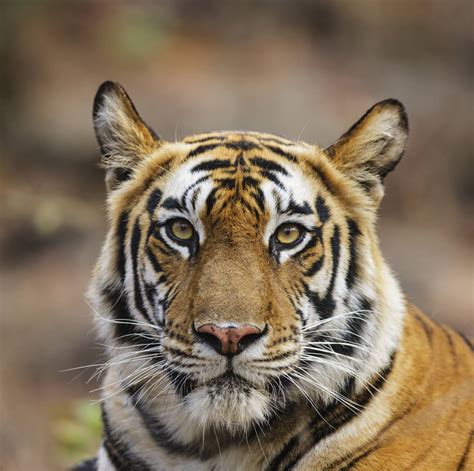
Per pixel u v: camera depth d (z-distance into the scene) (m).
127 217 7.74
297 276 7.30
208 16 30.22
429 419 7.36
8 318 20.05
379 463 7.22
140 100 25.22
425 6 29.62
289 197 7.34
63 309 20.20
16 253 22.06
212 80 26.44
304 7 30.11
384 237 22.41
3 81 25.62
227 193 7.27
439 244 22.31
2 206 18.81
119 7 30.03
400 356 7.54
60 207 13.53
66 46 28.16
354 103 25.73
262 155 7.56
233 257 7.10
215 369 6.93
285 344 7.08
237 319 6.84
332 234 7.50
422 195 23.92
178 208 7.37
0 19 26.48
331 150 7.80
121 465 7.85
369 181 7.86
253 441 7.44
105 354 8.10
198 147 7.73
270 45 28.92
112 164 7.99
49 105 25.52
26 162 24.17
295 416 7.41
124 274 7.67
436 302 19.67
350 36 29.30
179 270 7.31
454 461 7.21
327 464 7.32
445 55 28.69
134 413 7.72
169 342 7.14
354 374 7.36
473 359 8.02
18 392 18.12
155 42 28.30
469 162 24.80
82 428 11.20
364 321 7.50
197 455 7.57
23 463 12.62
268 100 25.27
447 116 25.70
